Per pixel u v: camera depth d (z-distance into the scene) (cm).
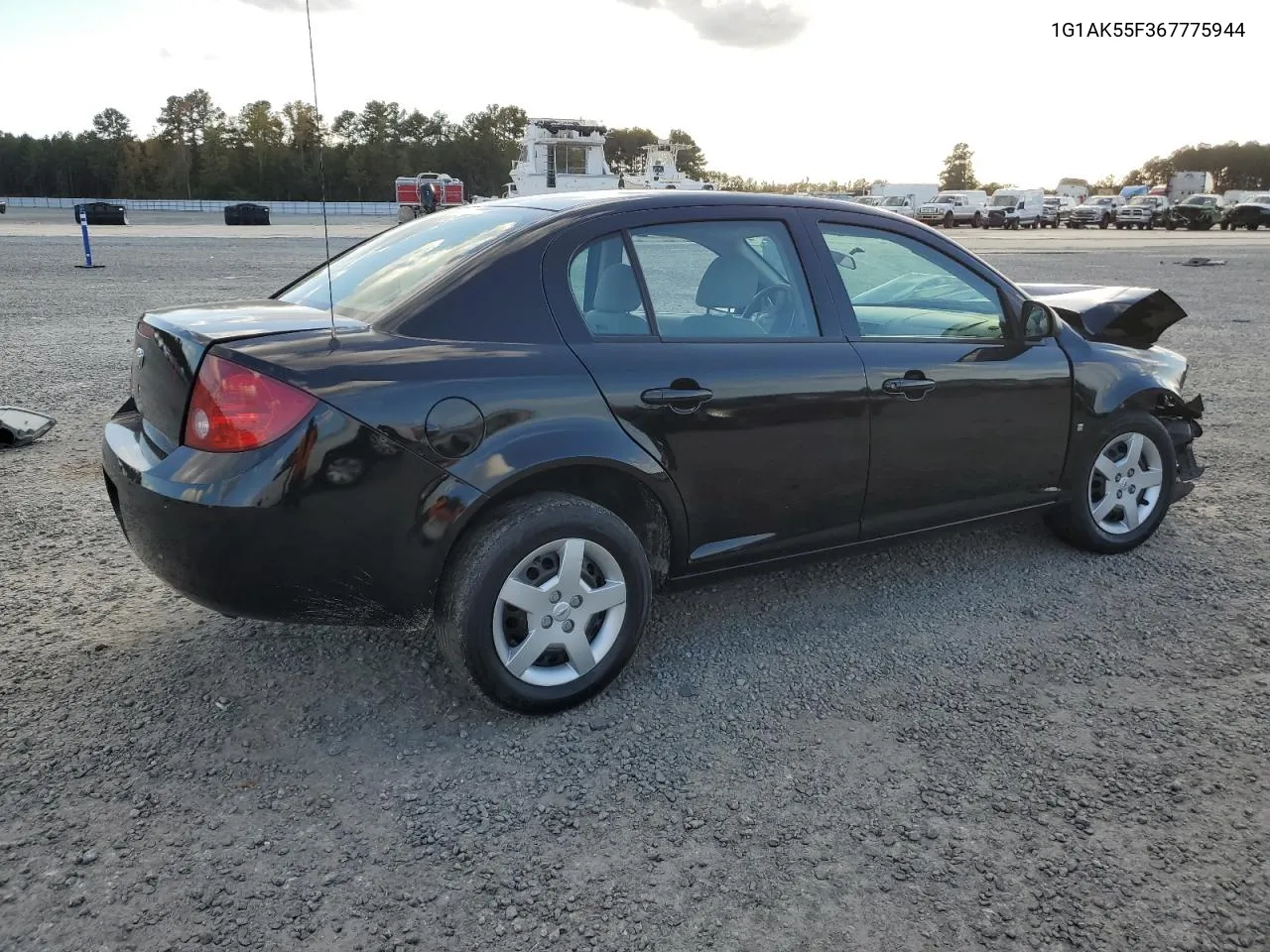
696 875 240
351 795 268
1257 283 1866
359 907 227
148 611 378
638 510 332
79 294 1421
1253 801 270
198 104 10800
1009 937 221
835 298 356
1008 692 329
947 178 12131
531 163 3266
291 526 263
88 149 11894
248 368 262
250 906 226
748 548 342
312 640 356
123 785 269
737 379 322
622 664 320
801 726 307
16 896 226
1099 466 432
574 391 295
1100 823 261
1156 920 226
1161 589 413
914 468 370
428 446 273
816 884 237
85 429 643
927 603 399
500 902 229
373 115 10288
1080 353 416
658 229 328
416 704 316
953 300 389
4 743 287
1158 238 3922
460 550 288
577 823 259
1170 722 311
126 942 214
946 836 255
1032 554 451
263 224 4469
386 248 354
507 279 298
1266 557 450
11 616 370
